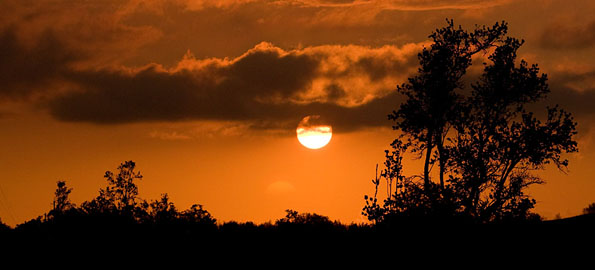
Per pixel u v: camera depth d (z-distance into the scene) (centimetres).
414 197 9200
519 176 9950
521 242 9575
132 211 14275
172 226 13900
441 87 11550
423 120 11388
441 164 10044
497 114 11038
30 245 13250
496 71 11194
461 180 9556
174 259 12356
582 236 9775
